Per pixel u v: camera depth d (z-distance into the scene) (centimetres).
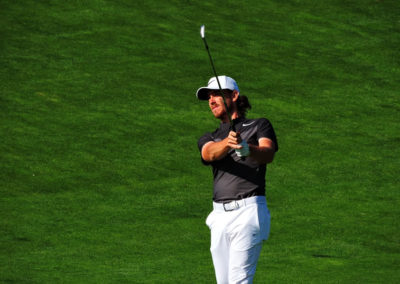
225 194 1911
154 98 7038
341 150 6078
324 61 8150
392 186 5344
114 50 8031
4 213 4600
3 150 5791
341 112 6944
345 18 9312
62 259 3609
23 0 9056
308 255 3731
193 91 7231
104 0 9250
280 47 8412
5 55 7681
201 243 4031
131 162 5716
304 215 4684
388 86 7631
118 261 3575
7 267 3375
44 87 7100
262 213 1903
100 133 6250
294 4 9644
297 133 6412
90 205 4853
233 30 8744
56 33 8294
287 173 5566
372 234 4259
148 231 4297
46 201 4906
